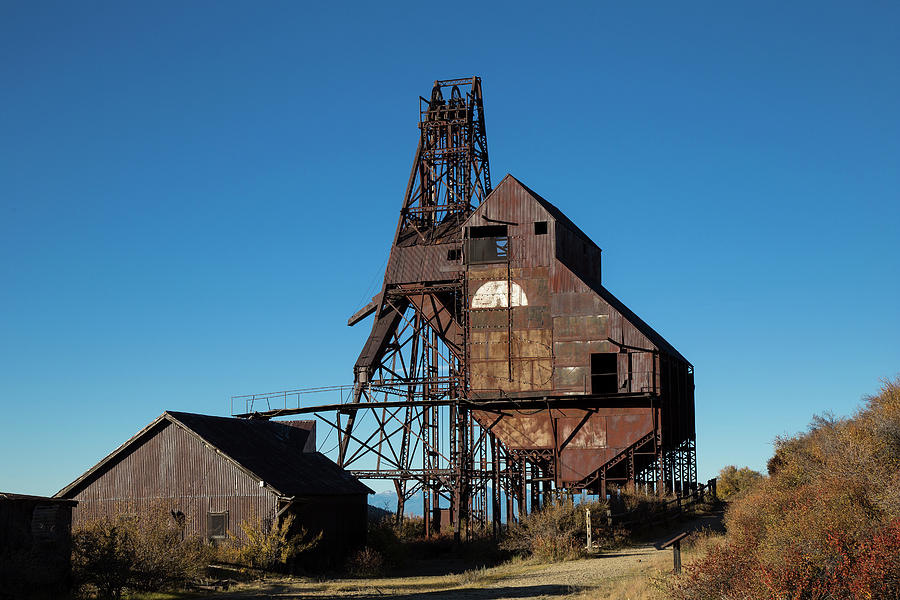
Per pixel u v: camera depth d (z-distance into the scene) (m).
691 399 65.94
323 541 43.69
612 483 56.72
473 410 55.69
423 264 61.50
